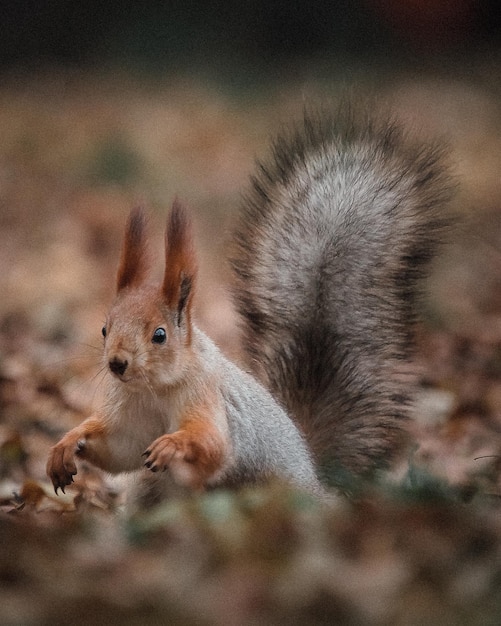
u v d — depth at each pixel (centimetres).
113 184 3091
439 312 1861
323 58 5016
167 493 984
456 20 5228
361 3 5212
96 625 681
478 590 714
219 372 1006
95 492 1105
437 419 1387
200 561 758
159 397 978
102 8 5253
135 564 751
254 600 698
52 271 2225
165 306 971
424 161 1245
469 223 2319
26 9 5269
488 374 1569
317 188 1238
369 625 680
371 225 1223
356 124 1260
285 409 1166
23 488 1053
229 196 2875
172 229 983
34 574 733
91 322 1881
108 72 5006
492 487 1098
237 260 1230
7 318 1934
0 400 1438
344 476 1095
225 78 4762
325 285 1211
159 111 4181
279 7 5203
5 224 2658
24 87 4825
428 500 941
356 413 1170
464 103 4041
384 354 1197
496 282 2109
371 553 773
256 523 808
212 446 951
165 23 5178
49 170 3278
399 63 4988
